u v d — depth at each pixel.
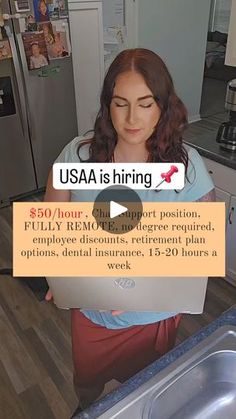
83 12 3.06
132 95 0.71
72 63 2.95
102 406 0.65
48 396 1.62
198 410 0.73
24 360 1.78
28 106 2.77
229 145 1.74
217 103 4.11
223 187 1.80
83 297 0.92
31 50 2.61
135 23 3.43
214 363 0.75
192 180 0.84
